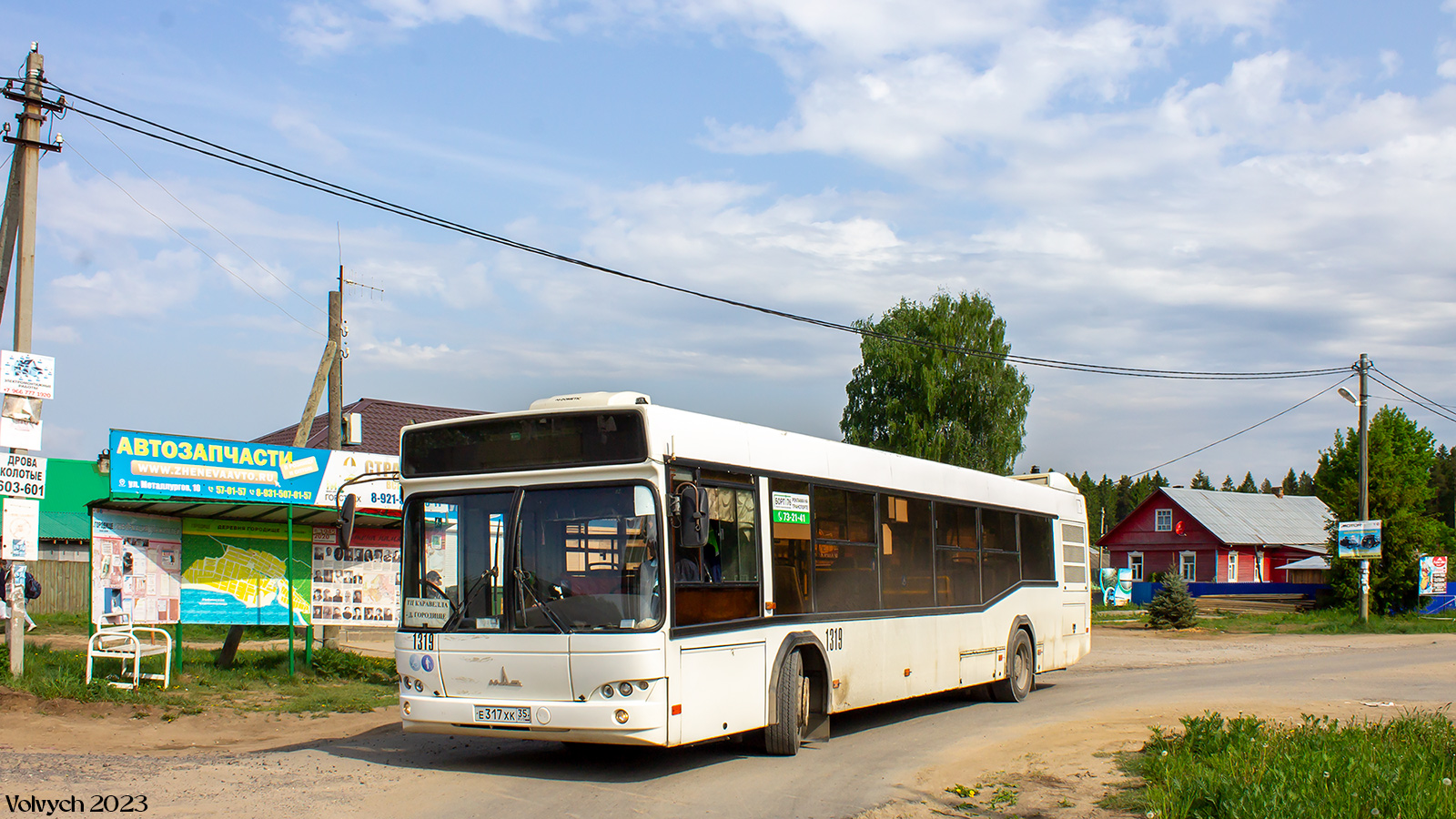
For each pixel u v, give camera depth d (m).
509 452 9.52
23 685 12.72
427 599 9.62
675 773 9.73
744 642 10.02
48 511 28.67
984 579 15.10
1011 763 10.43
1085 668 22.66
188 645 21.84
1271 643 30.23
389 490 16.83
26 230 13.73
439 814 7.91
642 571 8.98
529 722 8.98
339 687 15.73
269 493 15.74
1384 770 8.40
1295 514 68.25
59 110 14.02
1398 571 42.81
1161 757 9.89
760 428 10.77
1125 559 67.38
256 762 9.84
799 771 9.91
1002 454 54.69
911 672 12.95
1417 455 44.22
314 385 20.78
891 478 13.05
